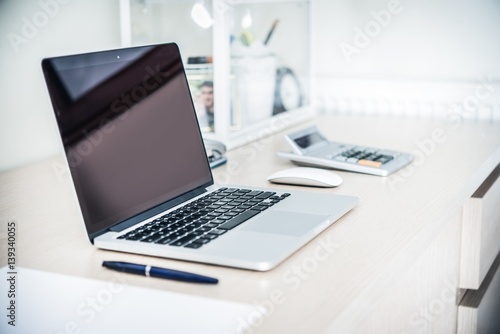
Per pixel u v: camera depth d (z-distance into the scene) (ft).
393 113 6.43
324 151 4.75
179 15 5.03
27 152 4.80
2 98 4.55
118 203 3.20
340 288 2.59
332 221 3.29
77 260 2.92
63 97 3.05
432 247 4.24
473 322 4.90
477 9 6.19
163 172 3.52
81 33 5.06
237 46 5.20
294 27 5.98
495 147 5.01
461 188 3.99
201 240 2.95
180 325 2.52
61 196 4.00
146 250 2.92
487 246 5.00
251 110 5.45
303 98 6.28
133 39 5.16
